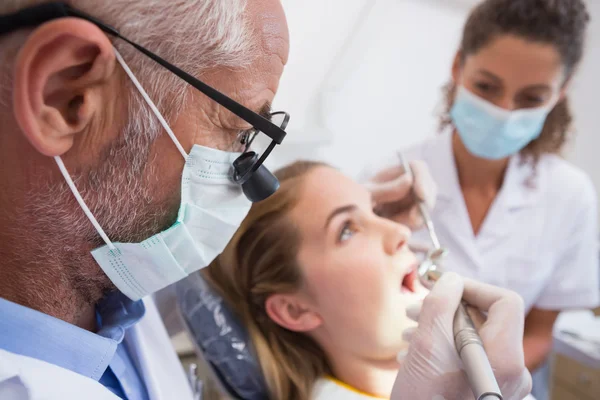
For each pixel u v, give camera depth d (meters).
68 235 0.56
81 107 0.48
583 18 1.16
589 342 1.66
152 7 0.48
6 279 0.56
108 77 0.49
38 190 0.52
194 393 0.95
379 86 1.52
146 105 0.52
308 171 1.05
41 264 0.57
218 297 1.08
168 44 0.50
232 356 1.03
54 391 0.54
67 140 0.49
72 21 0.43
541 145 1.41
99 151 0.52
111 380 0.75
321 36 1.31
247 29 0.53
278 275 1.00
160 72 0.51
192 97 0.53
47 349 0.58
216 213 0.63
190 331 1.07
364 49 1.40
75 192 0.52
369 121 1.55
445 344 0.67
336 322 0.97
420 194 1.18
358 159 1.56
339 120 1.50
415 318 0.78
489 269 1.34
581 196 1.39
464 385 0.66
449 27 1.54
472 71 1.25
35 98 0.45
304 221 1.00
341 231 0.99
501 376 0.66
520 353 0.68
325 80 1.40
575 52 1.20
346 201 1.00
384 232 0.99
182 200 0.58
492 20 1.18
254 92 0.56
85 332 0.61
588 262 1.42
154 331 0.91
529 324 1.48
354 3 1.29
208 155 0.57
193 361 1.24
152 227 0.58
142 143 0.53
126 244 0.57
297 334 1.03
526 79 1.18
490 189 1.40
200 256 0.64
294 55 1.31
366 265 0.96
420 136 1.62
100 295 0.65
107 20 0.48
